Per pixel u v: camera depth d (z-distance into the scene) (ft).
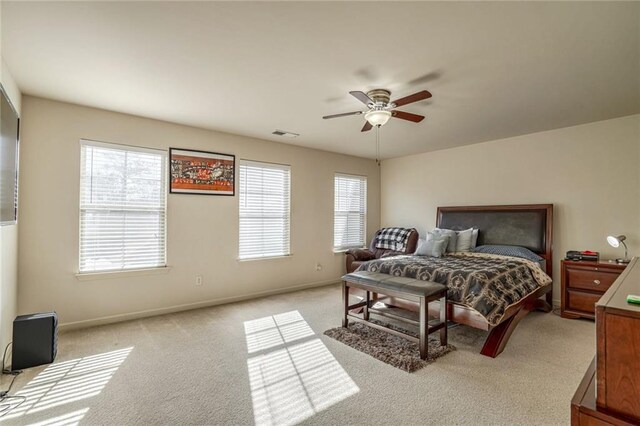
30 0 5.63
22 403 6.61
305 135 15.01
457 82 9.14
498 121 12.87
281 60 7.89
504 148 15.70
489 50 7.40
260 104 10.93
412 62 7.98
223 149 14.43
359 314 12.39
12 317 9.14
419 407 6.46
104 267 11.55
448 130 14.21
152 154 12.56
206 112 11.75
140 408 6.45
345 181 19.62
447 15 6.10
